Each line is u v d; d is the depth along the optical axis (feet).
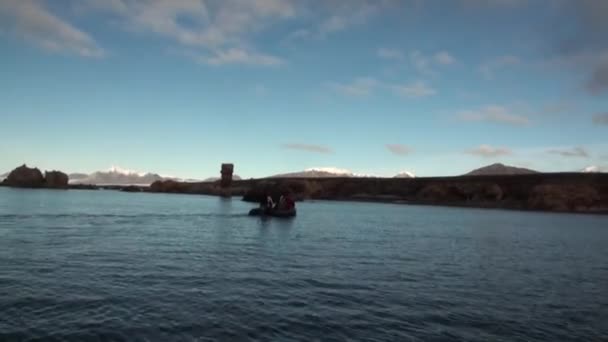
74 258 68.23
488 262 78.74
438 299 49.52
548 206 315.99
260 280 56.29
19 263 62.08
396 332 37.63
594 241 121.08
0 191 395.75
